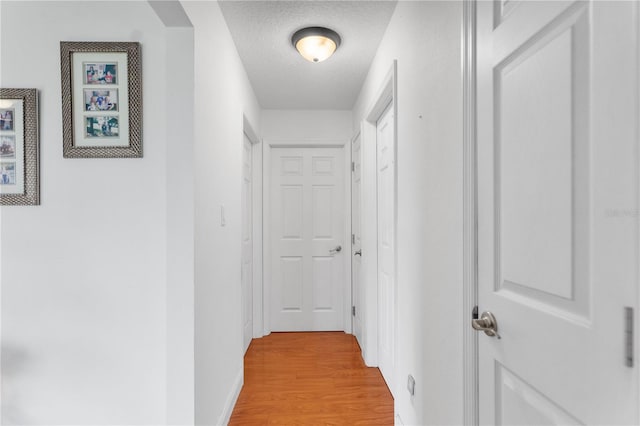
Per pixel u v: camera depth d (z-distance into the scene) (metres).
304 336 3.25
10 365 1.44
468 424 0.99
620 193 0.54
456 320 1.08
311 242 3.39
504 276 0.86
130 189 1.45
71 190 1.44
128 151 1.44
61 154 1.45
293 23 1.89
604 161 0.57
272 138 3.29
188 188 1.34
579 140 0.62
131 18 1.46
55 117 1.45
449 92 1.14
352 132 3.28
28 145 1.43
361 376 2.39
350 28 1.94
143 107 1.46
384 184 2.38
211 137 1.60
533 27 0.73
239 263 2.24
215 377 1.66
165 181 1.45
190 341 1.33
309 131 3.31
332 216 3.40
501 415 0.87
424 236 1.37
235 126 2.13
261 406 2.00
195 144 1.37
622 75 0.54
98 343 1.45
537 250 0.73
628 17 0.52
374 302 2.57
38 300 1.44
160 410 1.45
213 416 1.62
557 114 0.67
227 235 1.92
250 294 3.11
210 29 1.58
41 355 1.44
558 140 0.67
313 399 2.08
